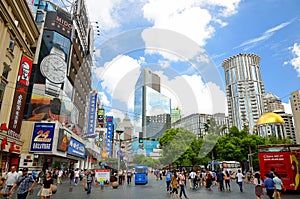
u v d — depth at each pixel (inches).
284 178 505.7
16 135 751.1
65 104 1063.0
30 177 267.9
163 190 575.5
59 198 422.3
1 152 679.7
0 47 636.7
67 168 1239.5
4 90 688.4
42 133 911.7
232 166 1295.5
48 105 1031.6
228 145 1482.5
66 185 735.1
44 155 959.0
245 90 3550.7
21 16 751.1
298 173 502.3
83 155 1221.7
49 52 1104.2
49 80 1064.8
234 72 3590.1
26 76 800.9
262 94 3558.1
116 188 612.7
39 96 1032.2
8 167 740.7
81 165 1317.7
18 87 761.6
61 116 1040.8
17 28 719.7
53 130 922.7
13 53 727.7
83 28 1357.0
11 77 726.5
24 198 259.4
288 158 513.7
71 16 1268.5
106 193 506.0
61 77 1099.3
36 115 1003.9
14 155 771.4
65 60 1138.0
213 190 619.5
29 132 911.0
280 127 2691.9
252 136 1604.3
